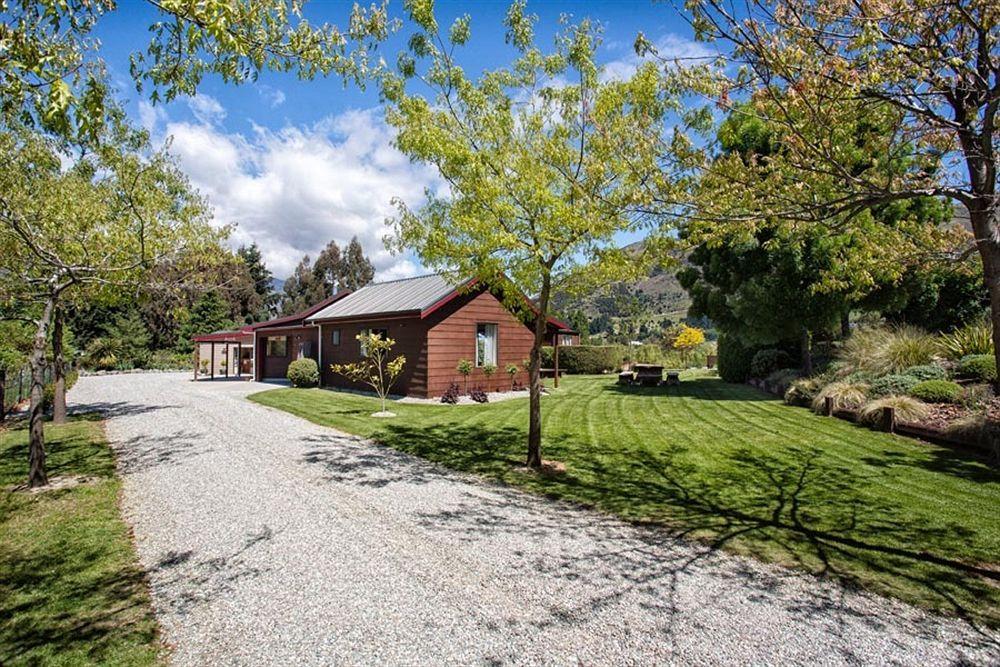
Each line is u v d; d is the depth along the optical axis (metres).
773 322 13.62
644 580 3.79
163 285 8.80
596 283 7.31
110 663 2.84
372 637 3.07
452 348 15.56
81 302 10.73
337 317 17.70
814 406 10.77
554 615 3.31
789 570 3.95
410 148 6.39
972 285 13.53
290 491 6.05
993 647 2.97
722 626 3.19
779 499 5.61
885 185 4.07
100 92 3.33
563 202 6.30
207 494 5.93
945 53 3.62
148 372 32.03
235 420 11.39
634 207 5.01
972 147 3.85
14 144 6.54
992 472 6.26
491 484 6.38
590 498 5.78
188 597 3.56
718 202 4.59
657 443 8.48
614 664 2.81
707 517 5.13
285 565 4.05
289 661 2.85
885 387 9.54
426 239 7.02
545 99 6.61
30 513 5.30
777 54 3.82
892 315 14.95
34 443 6.20
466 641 3.03
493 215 6.49
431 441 8.98
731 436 8.82
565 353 26.78
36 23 3.27
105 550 4.36
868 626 3.18
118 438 9.38
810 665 2.80
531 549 4.36
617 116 6.07
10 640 3.06
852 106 4.11
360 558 4.18
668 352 32.59
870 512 5.11
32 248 6.29
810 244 12.16
